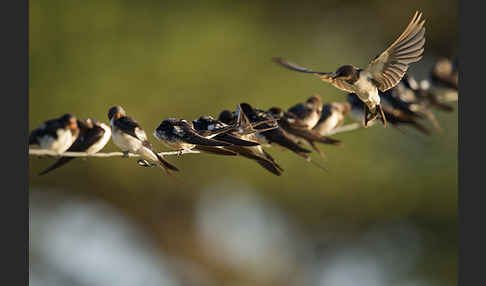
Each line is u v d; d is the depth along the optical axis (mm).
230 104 22234
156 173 23047
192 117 21797
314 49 27578
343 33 29906
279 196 24281
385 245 27844
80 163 22609
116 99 21125
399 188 25531
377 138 25344
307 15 28000
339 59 27938
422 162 26094
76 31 21359
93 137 9469
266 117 11172
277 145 10992
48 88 20938
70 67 21094
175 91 21734
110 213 25344
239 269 27469
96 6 21594
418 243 27750
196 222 25734
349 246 27594
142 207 24547
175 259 26750
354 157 24281
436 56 32594
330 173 23906
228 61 22828
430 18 32594
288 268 28094
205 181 23406
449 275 27734
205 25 23062
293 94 23406
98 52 21359
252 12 25344
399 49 8242
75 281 25406
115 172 22688
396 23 32156
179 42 22188
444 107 16156
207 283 27406
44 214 25047
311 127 12141
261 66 23672
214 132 9781
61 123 9273
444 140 26484
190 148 9867
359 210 25500
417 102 15641
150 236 25891
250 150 10078
